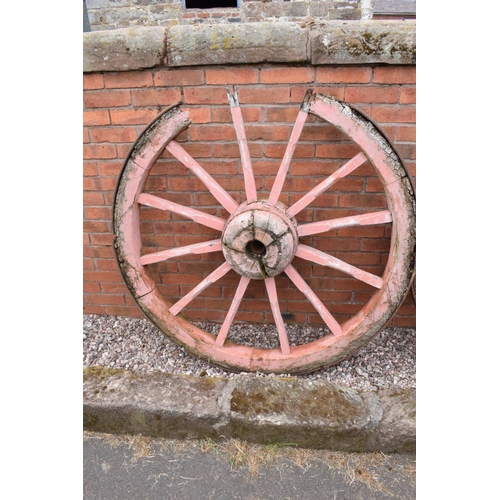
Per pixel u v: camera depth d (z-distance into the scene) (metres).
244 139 1.65
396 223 1.64
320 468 1.60
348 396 1.72
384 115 1.78
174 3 2.94
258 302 2.29
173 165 2.01
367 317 1.79
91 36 1.77
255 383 1.80
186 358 2.13
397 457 1.62
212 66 1.78
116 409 1.72
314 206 2.01
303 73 1.75
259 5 2.85
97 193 2.14
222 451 1.68
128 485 1.57
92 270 2.36
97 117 1.96
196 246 1.83
